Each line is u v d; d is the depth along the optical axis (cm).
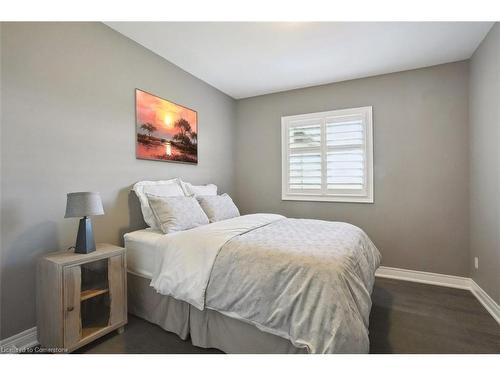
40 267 165
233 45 255
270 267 149
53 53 186
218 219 268
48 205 183
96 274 183
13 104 166
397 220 310
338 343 119
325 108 349
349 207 335
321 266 138
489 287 230
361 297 142
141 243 211
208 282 164
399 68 300
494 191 219
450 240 285
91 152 212
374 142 321
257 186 400
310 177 358
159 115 276
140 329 194
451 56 271
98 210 179
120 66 236
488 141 229
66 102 194
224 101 387
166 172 290
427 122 294
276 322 138
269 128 389
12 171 165
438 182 290
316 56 275
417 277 300
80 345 162
